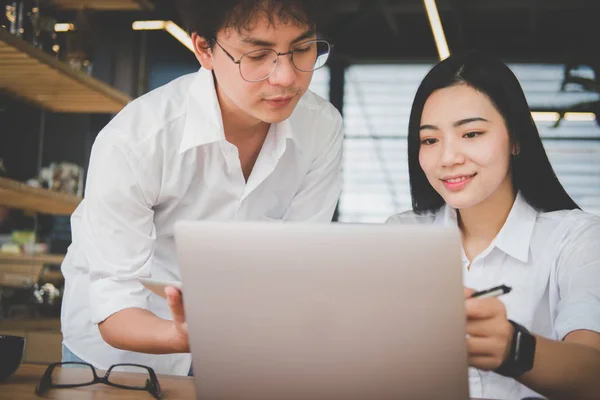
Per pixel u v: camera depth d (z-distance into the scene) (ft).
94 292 5.12
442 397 3.16
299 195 6.36
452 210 5.76
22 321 9.57
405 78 28.73
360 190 29.19
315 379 3.19
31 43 9.20
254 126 5.71
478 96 5.18
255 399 3.28
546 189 5.48
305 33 4.60
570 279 5.11
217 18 4.62
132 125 5.38
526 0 24.98
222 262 3.18
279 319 3.17
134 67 12.86
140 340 4.68
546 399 4.50
